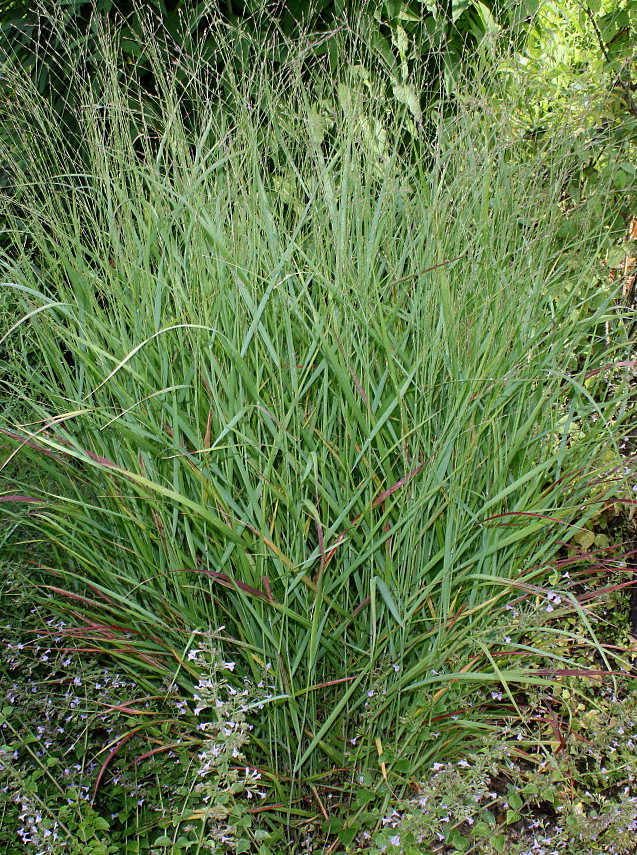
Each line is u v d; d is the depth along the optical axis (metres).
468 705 1.92
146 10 2.73
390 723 1.96
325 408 1.85
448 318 1.81
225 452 1.77
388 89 2.70
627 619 2.37
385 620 1.96
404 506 1.84
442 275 1.77
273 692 1.85
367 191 1.99
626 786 2.04
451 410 1.86
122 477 1.74
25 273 2.15
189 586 1.77
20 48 3.06
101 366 1.82
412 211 2.08
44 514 1.78
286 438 1.74
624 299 2.48
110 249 2.06
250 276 1.81
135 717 1.94
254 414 1.81
